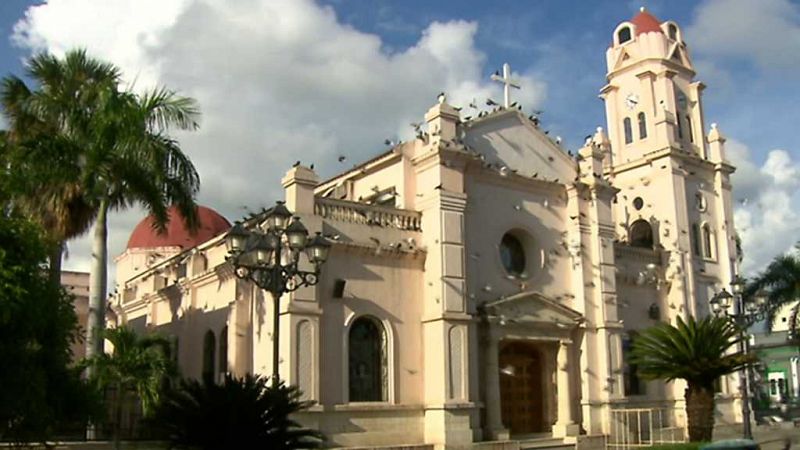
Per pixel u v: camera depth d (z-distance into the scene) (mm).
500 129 28406
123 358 21828
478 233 26984
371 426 23656
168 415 14125
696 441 22422
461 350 24922
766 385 51938
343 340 23656
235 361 25250
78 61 23469
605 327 28844
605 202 30297
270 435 14156
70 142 21594
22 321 11477
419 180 26453
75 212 22984
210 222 42062
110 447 21297
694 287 33594
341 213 24516
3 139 21344
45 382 11875
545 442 26359
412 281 25531
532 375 28141
